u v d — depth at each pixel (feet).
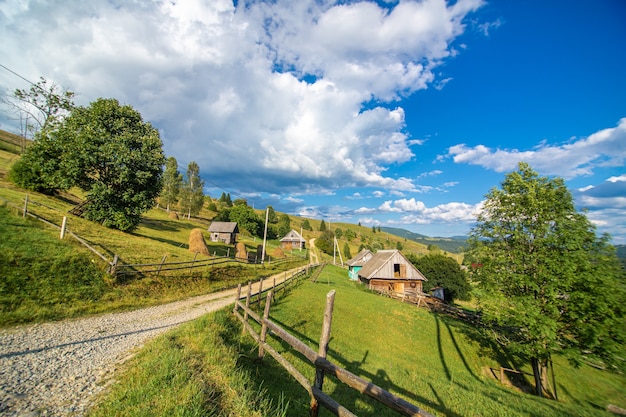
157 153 92.79
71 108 94.43
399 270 123.54
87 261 46.09
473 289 54.85
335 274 152.56
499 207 55.72
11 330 27.30
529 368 55.47
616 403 48.60
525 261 50.49
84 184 84.43
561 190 50.31
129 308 41.73
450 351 57.72
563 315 46.70
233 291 66.13
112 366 20.89
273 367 25.73
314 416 15.19
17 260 38.37
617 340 40.93
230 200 442.09
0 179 91.71
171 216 208.54
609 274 43.19
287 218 382.22
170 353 20.31
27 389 16.58
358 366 37.47
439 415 27.84
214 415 13.09
